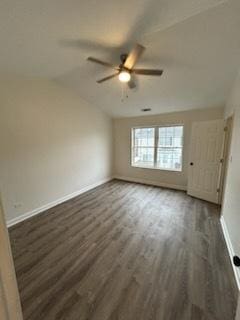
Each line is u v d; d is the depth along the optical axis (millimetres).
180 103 3896
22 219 2998
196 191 3955
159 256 2076
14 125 2809
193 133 3865
